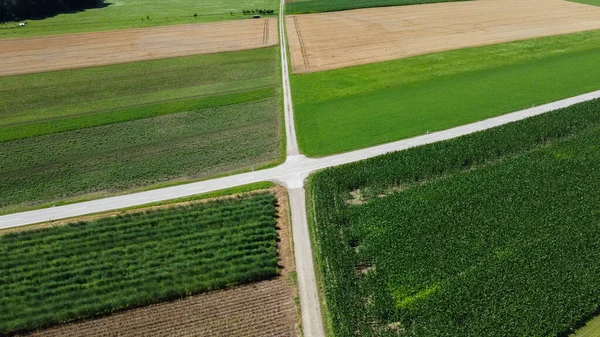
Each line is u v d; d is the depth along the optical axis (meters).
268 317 38.91
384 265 42.16
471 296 38.38
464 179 53.97
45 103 81.50
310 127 69.81
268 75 90.50
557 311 36.53
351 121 70.75
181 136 70.19
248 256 45.19
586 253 42.06
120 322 39.09
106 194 57.03
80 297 41.50
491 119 68.75
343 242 45.91
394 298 38.94
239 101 80.31
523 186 51.88
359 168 57.31
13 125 74.00
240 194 55.38
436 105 74.00
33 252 46.88
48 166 63.62
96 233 49.47
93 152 66.69
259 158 63.19
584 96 74.69
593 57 90.94
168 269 43.97
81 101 82.00
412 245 44.22
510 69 86.69
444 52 96.81
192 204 53.56
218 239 47.75
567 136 63.19
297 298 40.53
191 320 38.94
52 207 54.88
